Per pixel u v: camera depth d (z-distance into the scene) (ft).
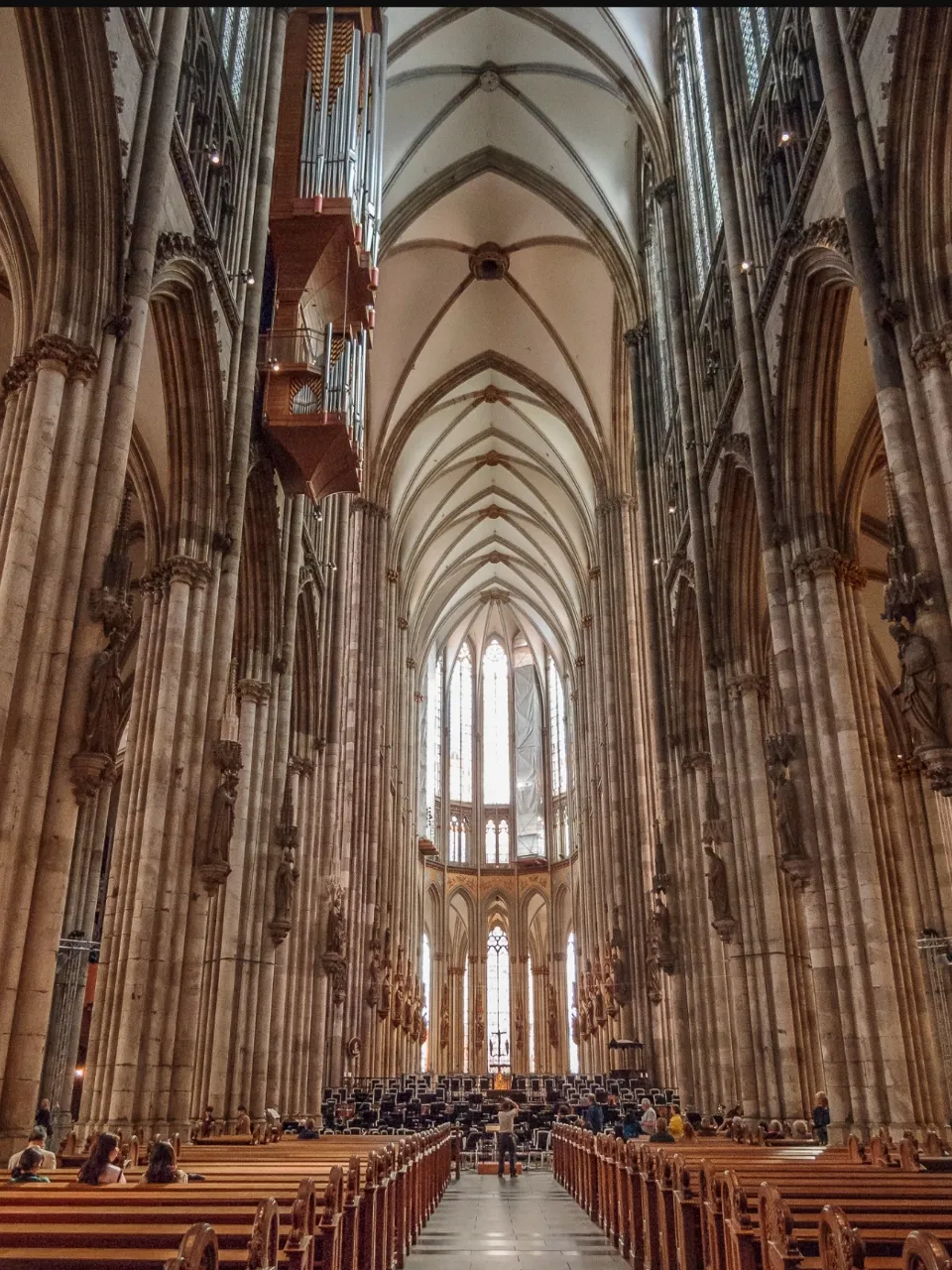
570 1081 137.49
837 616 55.16
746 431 66.69
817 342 56.18
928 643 37.91
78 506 39.32
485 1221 51.96
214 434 57.36
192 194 53.36
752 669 73.10
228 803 53.36
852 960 48.88
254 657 72.02
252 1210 19.77
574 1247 42.11
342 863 123.65
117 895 50.44
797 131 58.08
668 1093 98.27
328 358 69.56
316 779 93.20
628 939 119.96
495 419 158.51
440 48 101.35
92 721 37.37
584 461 149.89
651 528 101.24
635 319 109.29
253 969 67.46
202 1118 59.93
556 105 106.83
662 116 91.97
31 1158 27.68
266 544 71.82
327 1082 101.91
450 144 112.88
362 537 136.26
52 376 39.93
